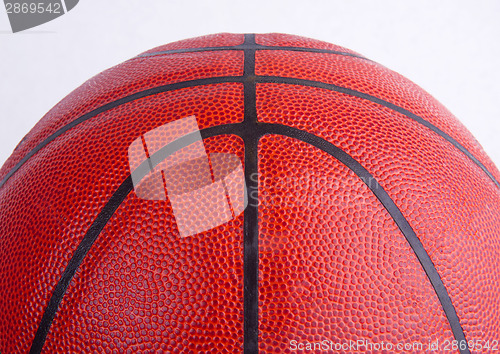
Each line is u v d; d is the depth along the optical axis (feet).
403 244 2.77
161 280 2.64
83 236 2.83
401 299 2.72
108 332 2.69
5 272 3.10
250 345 2.60
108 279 2.72
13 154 3.89
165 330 2.62
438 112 3.66
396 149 3.02
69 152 3.14
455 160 3.27
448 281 2.85
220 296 2.60
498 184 3.64
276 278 2.60
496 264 3.13
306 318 2.60
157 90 3.30
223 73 3.31
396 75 3.87
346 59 3.72
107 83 3.61
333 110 3.08
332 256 2.65
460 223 2.99
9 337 3.02
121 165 2.92
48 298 2.85
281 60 3.45
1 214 3.33
